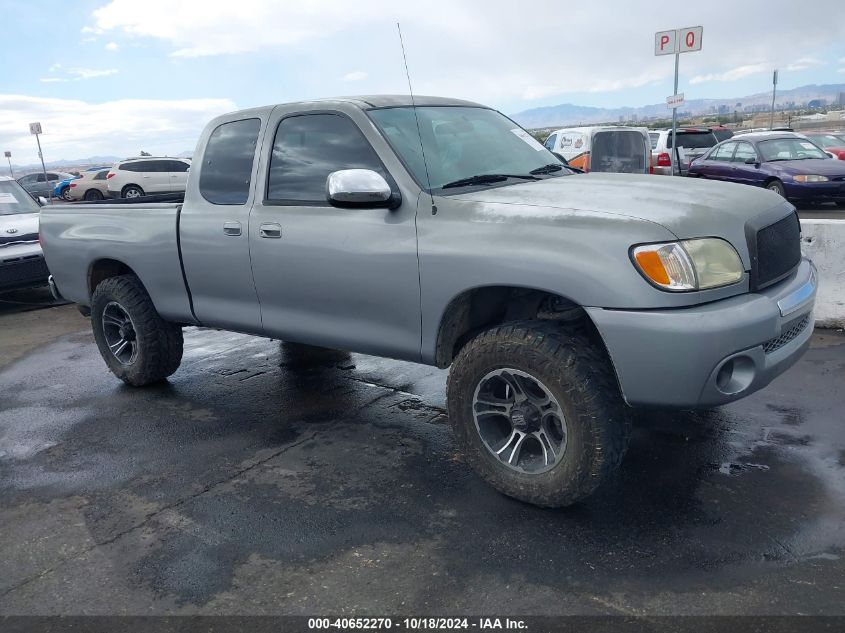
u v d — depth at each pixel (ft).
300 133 13.28
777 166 44.24
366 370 18.07
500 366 10.53
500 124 14.62
